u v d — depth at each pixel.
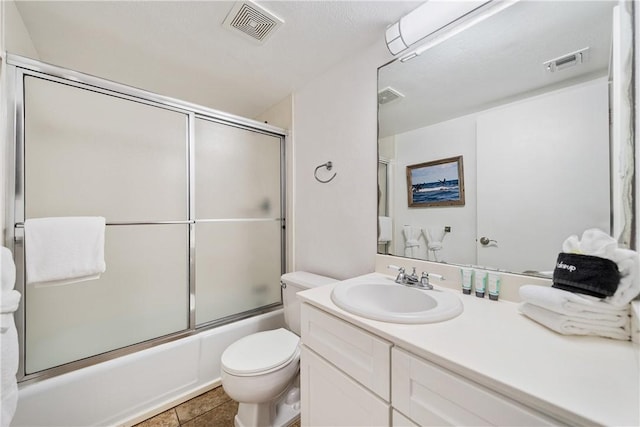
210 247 1.74
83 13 1.21
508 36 1.01
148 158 1.48
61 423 1.15
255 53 1.55
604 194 0.80
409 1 1.16
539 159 0.93
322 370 0.96
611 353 0.61
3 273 0.87
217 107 2.31
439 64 1.20
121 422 1.29
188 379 1.52
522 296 0.82
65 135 1.22
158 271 1.52
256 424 1.21
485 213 1.06
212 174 1.75
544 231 0.92
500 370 0.55
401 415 0.70
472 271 1.05
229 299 1.84
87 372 1.23
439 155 1.20
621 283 0.65
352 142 1.58
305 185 1.93
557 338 0.69
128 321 1.42
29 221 1.08
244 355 1.26
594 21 0.84
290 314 1.66
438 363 0.62
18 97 1.09
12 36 1.13
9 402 0.86
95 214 1.31
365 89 1.49
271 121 2.30
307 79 1.85
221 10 1.21
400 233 1.34
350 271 1.59
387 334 0.74
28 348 1.14
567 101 0.88
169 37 1.40
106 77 1.79
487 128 1.06
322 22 1.29
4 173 1.05
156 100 1.49
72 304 1.26
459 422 0.59
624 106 0.71
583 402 0.46
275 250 2.11
